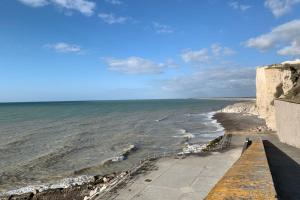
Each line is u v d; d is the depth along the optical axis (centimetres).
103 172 2581
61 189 2134
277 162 1463
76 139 4434
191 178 1564
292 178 1108
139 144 3881
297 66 4378
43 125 6488
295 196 891
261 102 6425
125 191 1414
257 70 6700
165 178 1578
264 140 2438
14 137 4703
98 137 4619
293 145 2102
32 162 2970
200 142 3869
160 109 12888
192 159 1947
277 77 4378
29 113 10831
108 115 9356
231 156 1977
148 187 1456
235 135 2811
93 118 8225
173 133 4878
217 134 4578
